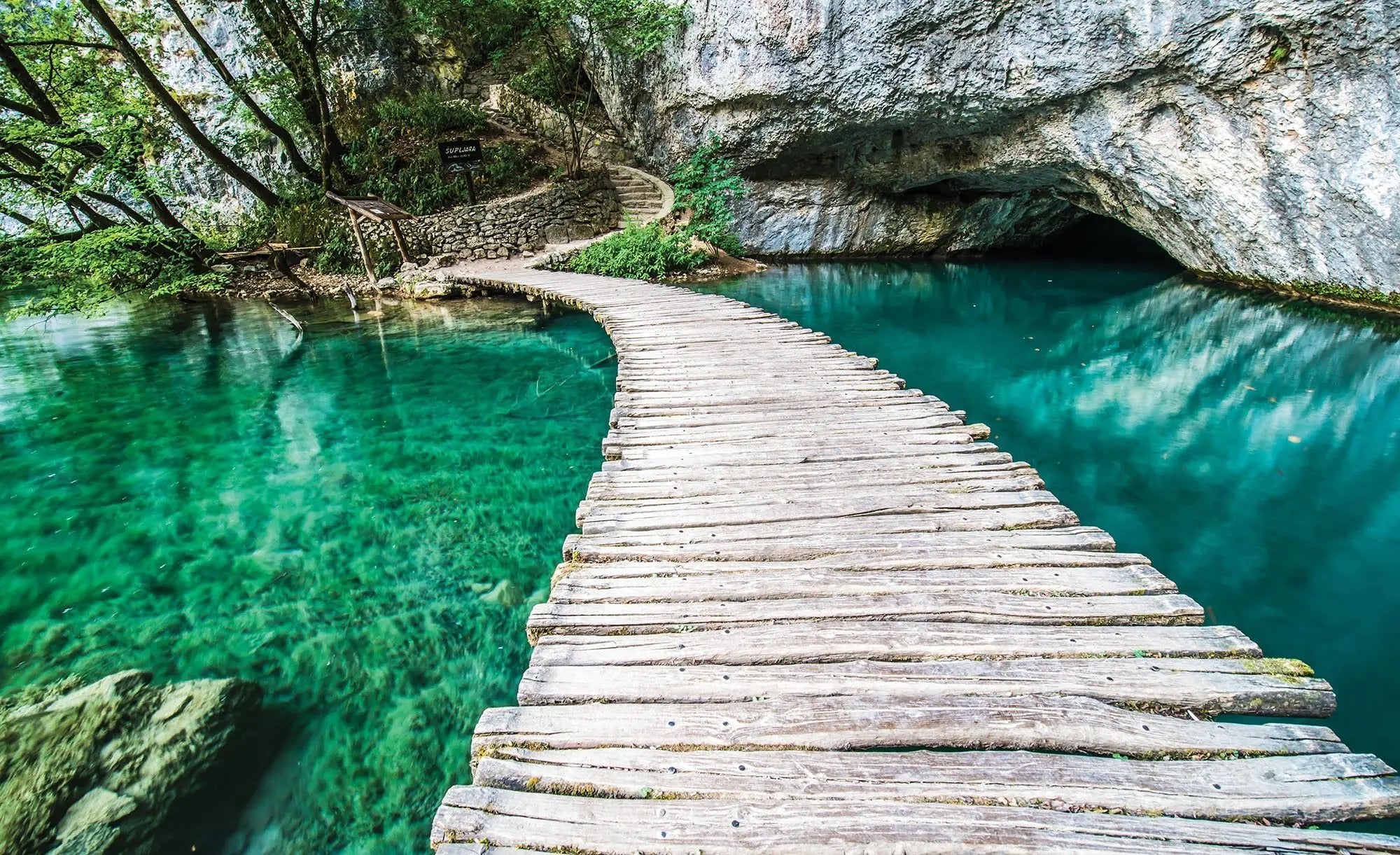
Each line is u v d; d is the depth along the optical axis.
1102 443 5.79
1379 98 6.59
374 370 8.40
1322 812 1.75
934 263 14.17
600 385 7.79
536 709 2.15
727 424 4.48
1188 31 7.44
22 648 3.83
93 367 8.85
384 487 5.59
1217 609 3.67
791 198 14.29
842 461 3.88
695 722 2.08
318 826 2.71
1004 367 7.80
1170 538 4.36
